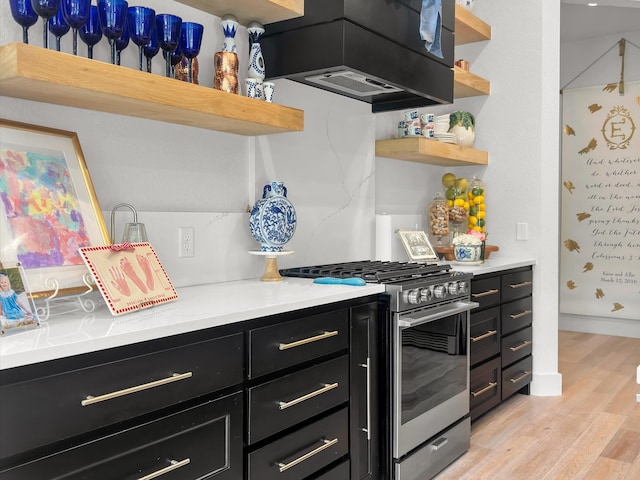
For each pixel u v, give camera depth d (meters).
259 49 2.35
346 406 2.12
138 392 1.37
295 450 1.87
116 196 2.02
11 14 1.66
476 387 3.09
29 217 1.57
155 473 1.42
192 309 1.67
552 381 3.76
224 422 1.62
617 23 4.98
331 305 2.03
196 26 2.00
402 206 3.72
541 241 3.82
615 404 3.54
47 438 1.19
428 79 2.79
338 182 2.99
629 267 5.32
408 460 2.35
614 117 5.31
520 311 3.63
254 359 1.71
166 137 2.19
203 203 2.34
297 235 2.75
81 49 1.90
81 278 1.64
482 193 3.90
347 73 2.44
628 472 2.60
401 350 2.29
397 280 2.39
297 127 2.32
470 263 3.40
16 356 1.12
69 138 1.78
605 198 5.39
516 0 3.90
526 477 2.56
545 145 3.82
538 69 3.83
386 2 2.48
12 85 1.53
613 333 5.46
